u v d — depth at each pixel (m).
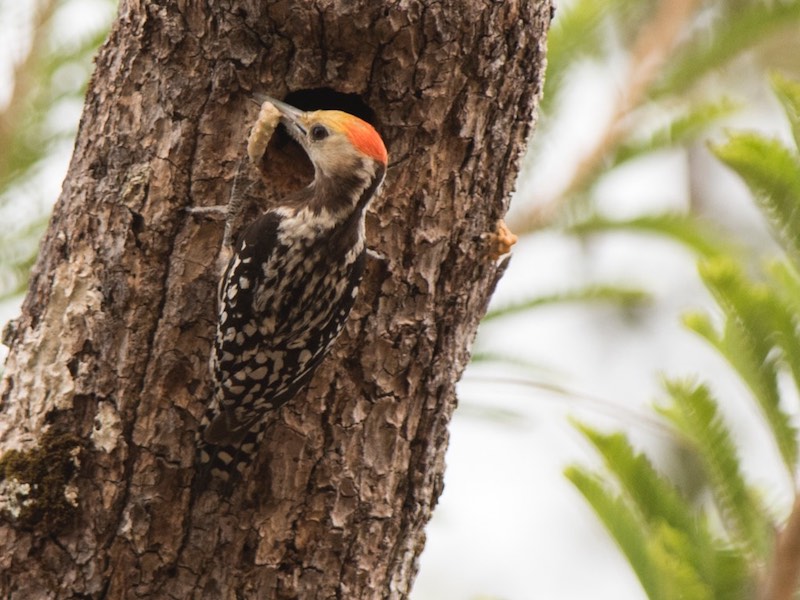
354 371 10.85
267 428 10.72
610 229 14.27
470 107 10.73
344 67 10.57
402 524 11.17
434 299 10.96
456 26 10.39
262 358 10.23
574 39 13.83
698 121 13.95
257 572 10.75
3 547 10.44
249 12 10.39
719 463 10.20
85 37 13.62
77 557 10.47
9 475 10.47
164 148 10.67
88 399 10.58
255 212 11.15
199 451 10.60
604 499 9.93
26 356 10.80
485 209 11.03
